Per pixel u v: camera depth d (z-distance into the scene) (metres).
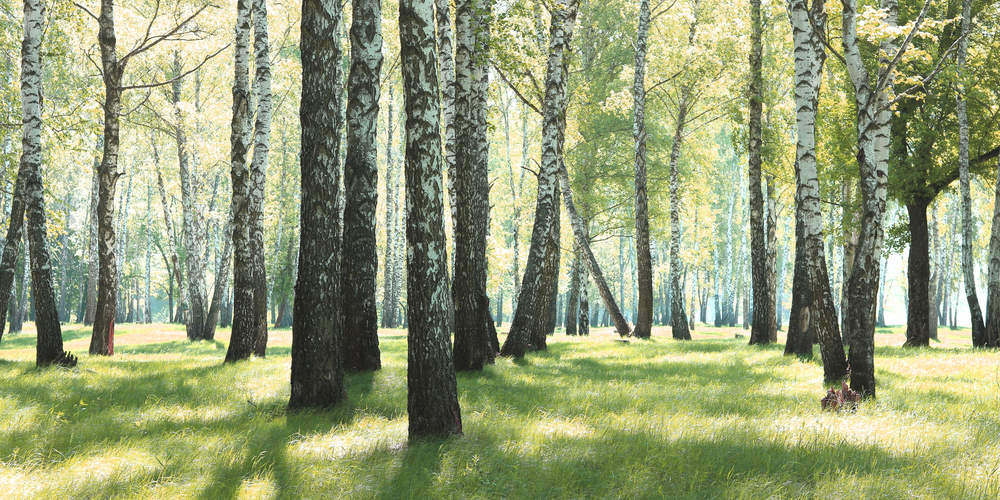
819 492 5.34
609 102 24.03
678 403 9.54
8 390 10.23
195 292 27.14
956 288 49.81
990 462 6.17
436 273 7.36
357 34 12.32
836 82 21.12
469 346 13.25
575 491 5.52
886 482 5.54
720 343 21.69
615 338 24.88
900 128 19.77
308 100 9.23
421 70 7.36
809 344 16.09
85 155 20.02
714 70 23.72
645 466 6.05
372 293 12.64
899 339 27.12
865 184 10.27
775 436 7.18
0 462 6.06
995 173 21.41
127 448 6.66
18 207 15.12
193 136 28.69
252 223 15.87
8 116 18.03
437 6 15.13
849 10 11.07
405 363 14.02
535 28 17.48
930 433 7.29
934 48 17.05
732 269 60.53
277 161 42.88
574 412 8.87
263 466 6.09
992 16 19.55
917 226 20.06
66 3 17.28
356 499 5.29
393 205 40.25
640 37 24.34
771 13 21.55
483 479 5.77
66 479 5.59
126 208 45.44
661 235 36.75
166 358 17.80
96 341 17.36
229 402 9.72
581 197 30.88
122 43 24.33
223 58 28.98
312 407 9.05
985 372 12.61
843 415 8.55
